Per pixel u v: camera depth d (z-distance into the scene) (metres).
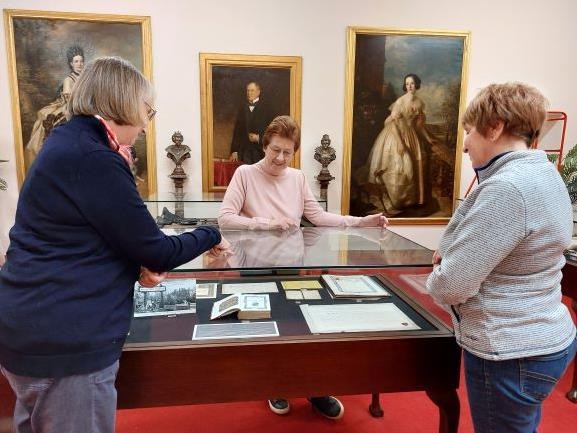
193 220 2.57
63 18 3.55
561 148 4.09
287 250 1.46
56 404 0.94
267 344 1.27
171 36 3.73
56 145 0.91
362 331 1.35
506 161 1.03
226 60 3.79
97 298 0.93
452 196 4.22
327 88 3.97
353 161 4.09
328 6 3.86
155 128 3.82
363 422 1.92
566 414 2.01
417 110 4.06
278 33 3.85
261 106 3.90
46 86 3.62
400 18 3.95
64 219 0.90
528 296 1.02
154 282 1.10
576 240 2.37
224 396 1.28
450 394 1.38
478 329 1.05
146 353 1.22
